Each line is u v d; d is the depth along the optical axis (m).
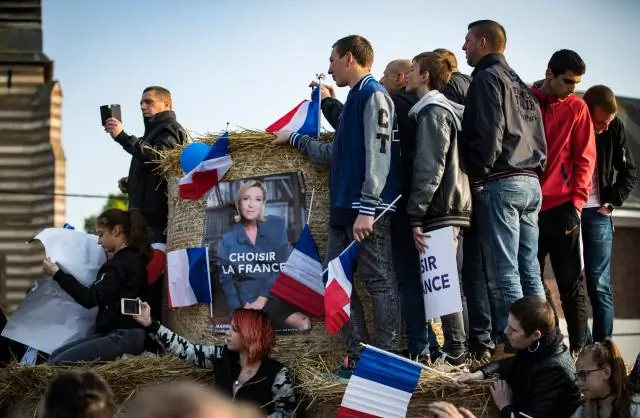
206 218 6.37
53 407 3.92
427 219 5.72
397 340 5.72
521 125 5.84
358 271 5.93
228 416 2.25
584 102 6.41
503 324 5.72
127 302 5.92
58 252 6.56
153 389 2.30
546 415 5.18
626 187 6.86
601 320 6.81
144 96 7.33
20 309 6.60
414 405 5.42
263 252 6.21
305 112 6.31
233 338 5.77
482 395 5.39
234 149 6.30
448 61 5.95
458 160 5.77
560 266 6.43
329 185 5.95
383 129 5.65
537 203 5.92
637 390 5.05
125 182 7.84
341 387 5.54
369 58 5.90
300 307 6.12
